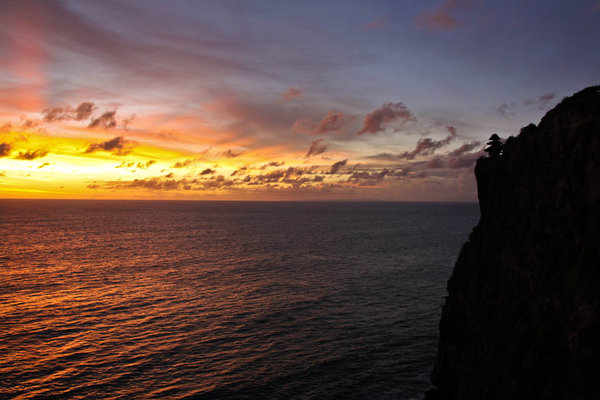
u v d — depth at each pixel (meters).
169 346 44.88
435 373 35.69
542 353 20.94
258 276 81.81
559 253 23.48
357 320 53.72
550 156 26.45
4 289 69.88
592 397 17.23
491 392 23.28
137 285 73.56
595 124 23.33
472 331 30.33
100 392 34.81
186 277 80.75
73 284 74.12
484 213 37.09
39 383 36.12
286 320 53.78
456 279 35.28
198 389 35.62
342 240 147.12
